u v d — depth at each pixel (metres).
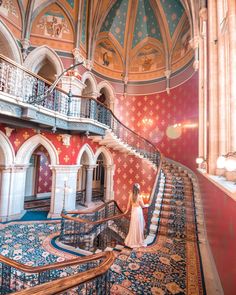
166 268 3.47
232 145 3.40
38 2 8.83
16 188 7.96
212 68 4.66
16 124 6.31
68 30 9.44
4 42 7.80
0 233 6.43
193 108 8.59
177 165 9.91
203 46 7.15
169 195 6.44
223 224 2.58
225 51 4.37
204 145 6.48
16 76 5.95
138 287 2.95
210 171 4.47
